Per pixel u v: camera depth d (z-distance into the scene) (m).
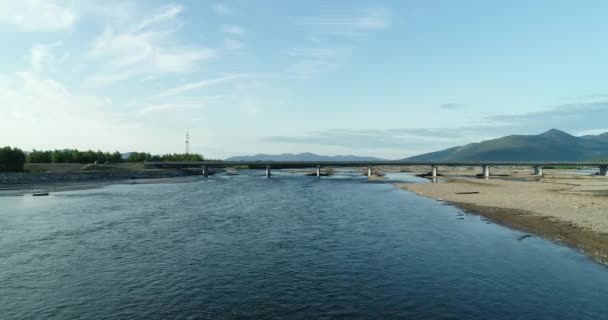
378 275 23.02
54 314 17.50
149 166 171.00
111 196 72.88
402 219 44.00
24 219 44.19
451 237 33.69
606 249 27.45
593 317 16.77
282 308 18.08
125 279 22.44
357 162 165.25
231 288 20.84
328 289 20.64
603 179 127.25
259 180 137.88
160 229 38.00
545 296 19.30
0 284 21.56
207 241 32.53
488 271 23.56
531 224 38.28
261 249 29.67
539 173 169.12
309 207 55.59
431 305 18.28
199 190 88.25
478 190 81.81
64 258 26.98
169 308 18.12
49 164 137.62
